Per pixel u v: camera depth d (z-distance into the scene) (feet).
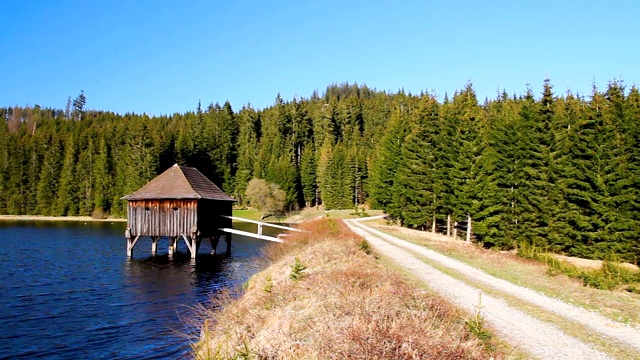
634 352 36.70
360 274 52.21
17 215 325.01
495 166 133.18
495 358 33.01
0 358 51.70
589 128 117.91
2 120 486.79
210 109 499.10
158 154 319.68
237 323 48.57
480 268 77.66
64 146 343.46
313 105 528.22
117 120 500.33
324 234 97.86
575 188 117.19
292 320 41.09
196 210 138.72
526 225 124.36
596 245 110.01
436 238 139.64
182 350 53.11
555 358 34.88
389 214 205.98
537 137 124.47
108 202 318.04
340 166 328.70
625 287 61.26
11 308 73.10
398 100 453.17
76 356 52.24
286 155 364.58
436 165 165.58
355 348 29.53
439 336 32.45
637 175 106.63
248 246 171.53
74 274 104.12
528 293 58.08
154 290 88.02
